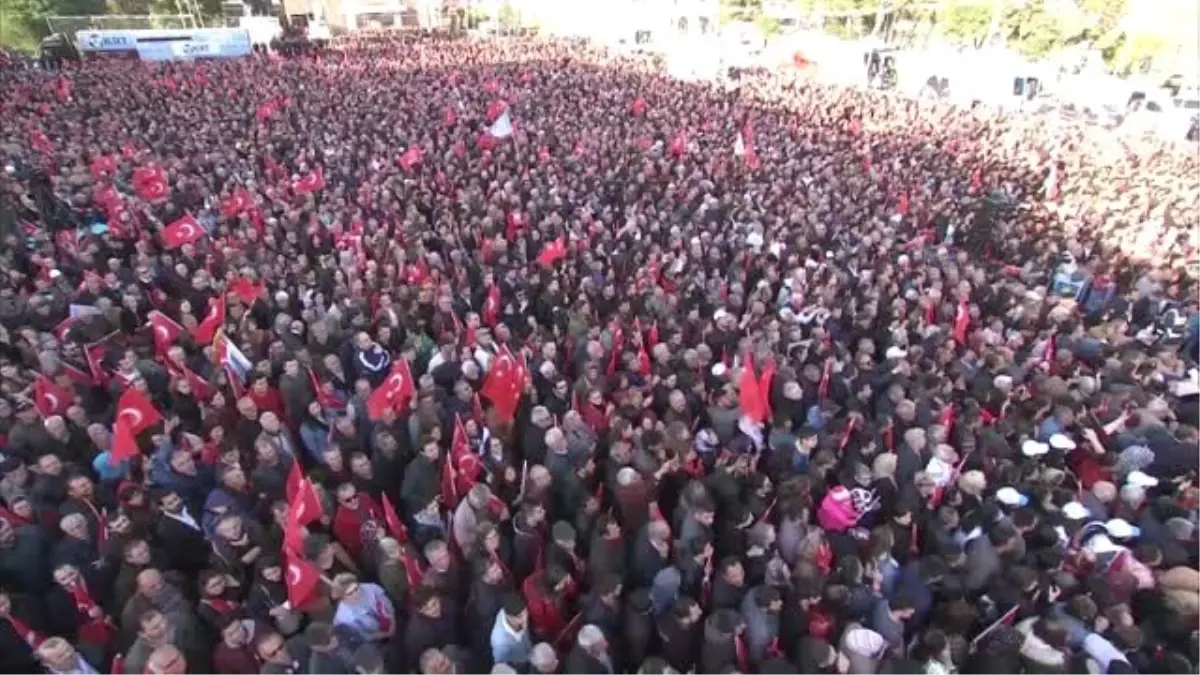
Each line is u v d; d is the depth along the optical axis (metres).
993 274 13.09
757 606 5.00
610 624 5.18
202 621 5.16
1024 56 40.81
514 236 13.88
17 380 8.30
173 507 5.98
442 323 10.05
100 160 16.83
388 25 63.59
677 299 11.00
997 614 5.38
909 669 4.64
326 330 9.35
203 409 7.68
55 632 5.36
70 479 6.16
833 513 6.15
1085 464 7.31
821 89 32.41
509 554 5.93
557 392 8.05
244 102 24.80
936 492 6.36
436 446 6.64
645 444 6.77
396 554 5.44
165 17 49.81
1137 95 31.67
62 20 46.62
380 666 4.45
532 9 65.19
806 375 8.34
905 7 50.28
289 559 5.22
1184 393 8.84
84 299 10.41
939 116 27.33
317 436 7.54
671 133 22.25
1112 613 5.12
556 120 23.14
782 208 15.84
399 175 16.97
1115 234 16.22
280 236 13.62
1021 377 8.86
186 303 9.92
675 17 53.19
